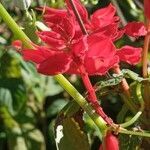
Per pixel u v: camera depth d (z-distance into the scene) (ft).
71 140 1.02
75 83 1.78
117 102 1.83
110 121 0.91
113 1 1.55
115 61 0.87
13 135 1.78
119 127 0.91
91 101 0.91
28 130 1.80
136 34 0.93
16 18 1.39
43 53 0.86
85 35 0.88
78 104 1.00
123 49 0.91
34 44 0.92
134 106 1.01
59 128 1.01
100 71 0.87
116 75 0.97
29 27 1.01
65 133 1.02
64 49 0.88
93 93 0.91
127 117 1.09
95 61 0.87
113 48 0.87
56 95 1.86
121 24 1.50
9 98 1.65
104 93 1.01
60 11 0.94
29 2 1.05
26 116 1.77
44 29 1.08
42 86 1.76
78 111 1.02
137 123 1.00
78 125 1.02
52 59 0.85
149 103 1.00
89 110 0.91
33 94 1.79
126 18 1.67
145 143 1.03
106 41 0.87
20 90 1.65
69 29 0.91
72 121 1.02
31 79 1.68
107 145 0.91
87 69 0.88
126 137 1.02
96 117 0.91
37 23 1.07
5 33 1.55
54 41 0.88
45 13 0.97
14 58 1.64
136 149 1.02
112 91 1.01
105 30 0.88
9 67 1.64
